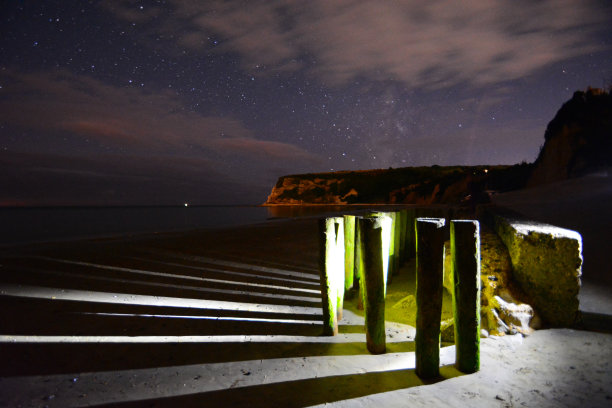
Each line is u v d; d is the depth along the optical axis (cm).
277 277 591
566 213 880
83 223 2522
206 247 925
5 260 691
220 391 237
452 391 232
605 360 266
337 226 371
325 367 270
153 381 250
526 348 287
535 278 335
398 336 329
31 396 228
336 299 340
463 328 253
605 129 1474
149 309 409
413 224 752
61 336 327
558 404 215
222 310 411
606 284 464
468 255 247
